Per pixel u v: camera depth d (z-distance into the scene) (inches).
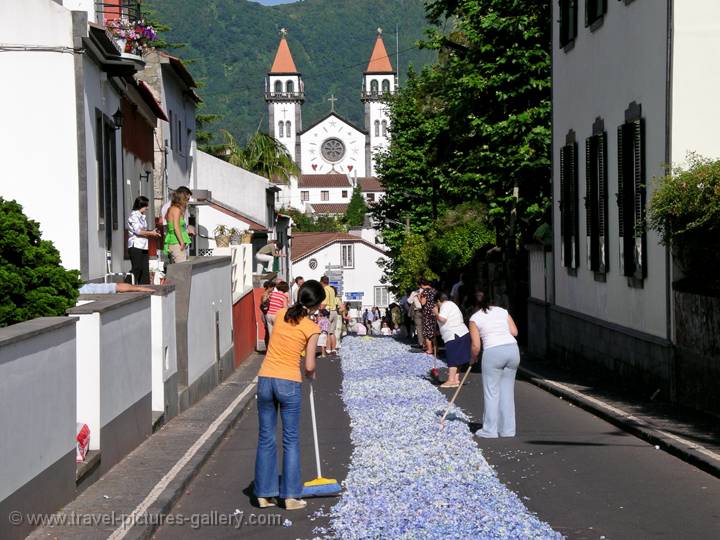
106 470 446.6
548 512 373.4
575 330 913.5
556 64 1019.9
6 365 311.4
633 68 740.0
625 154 738.2
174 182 1507.1
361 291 4239.7
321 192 7012.8
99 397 439.2
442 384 832.3
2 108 656.4
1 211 470.6
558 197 1013.2
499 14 1234.6
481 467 452.1
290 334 394.3
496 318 554.3
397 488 411.5
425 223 2245.3
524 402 704.4
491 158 1279.5
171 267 704.4
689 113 657.6
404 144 2234.3
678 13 655.8
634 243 727.7
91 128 689.0
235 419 640.4
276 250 1993.1
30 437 334.3
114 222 799.1
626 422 559.5
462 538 328.8
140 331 535.2
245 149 2642.7
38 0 654.5
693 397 607.5
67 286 473.4
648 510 373.7
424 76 1904.5
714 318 568.4
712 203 564.7
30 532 332.2
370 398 730.8
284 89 7081.7
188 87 1609.3
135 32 824.3
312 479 446.3
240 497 415.2
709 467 436.1
